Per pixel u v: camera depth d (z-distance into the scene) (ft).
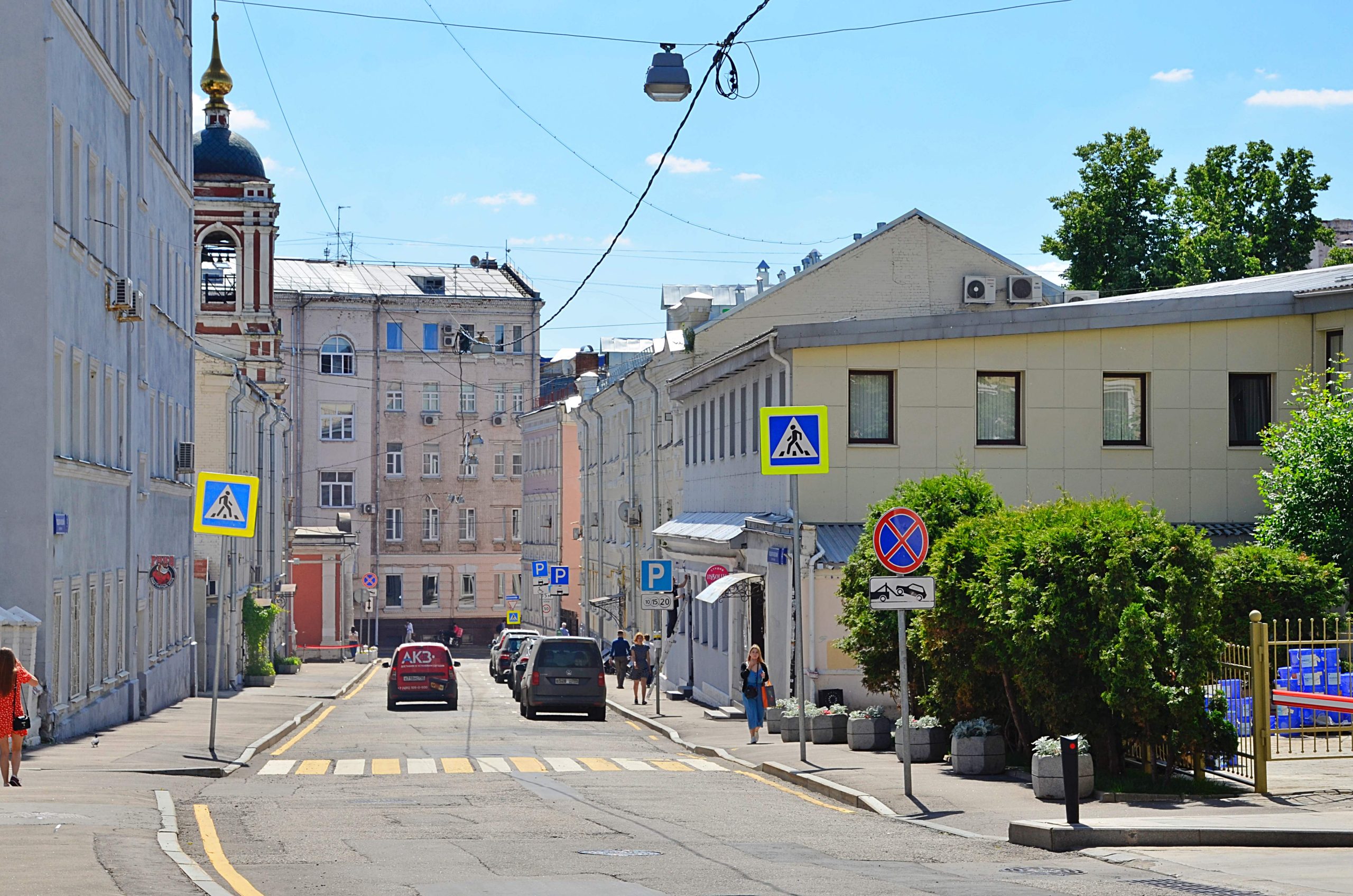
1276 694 56.34
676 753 82.58
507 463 294.25
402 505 289.12
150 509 108.88
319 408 283.79
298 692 151.02
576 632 249.55
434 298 288.92
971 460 94.53
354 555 272.92
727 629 121.39
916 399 94.68
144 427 105.91
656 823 49.29
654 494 173.27
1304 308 95.14
